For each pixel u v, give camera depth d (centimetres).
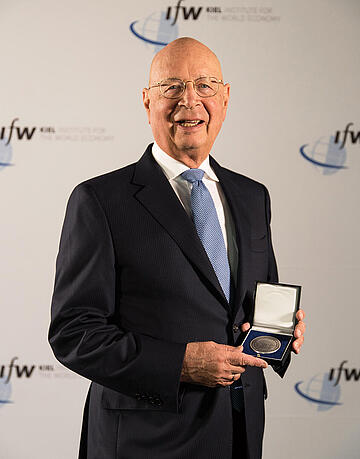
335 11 249
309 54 249
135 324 139
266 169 250
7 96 246
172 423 136
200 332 137
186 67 142
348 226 252
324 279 252
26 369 251
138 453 136
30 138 247
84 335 135
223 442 136
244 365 129
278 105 250
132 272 139
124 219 140
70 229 143
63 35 246
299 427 255
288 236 251
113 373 131
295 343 141
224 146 249
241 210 153
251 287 146
